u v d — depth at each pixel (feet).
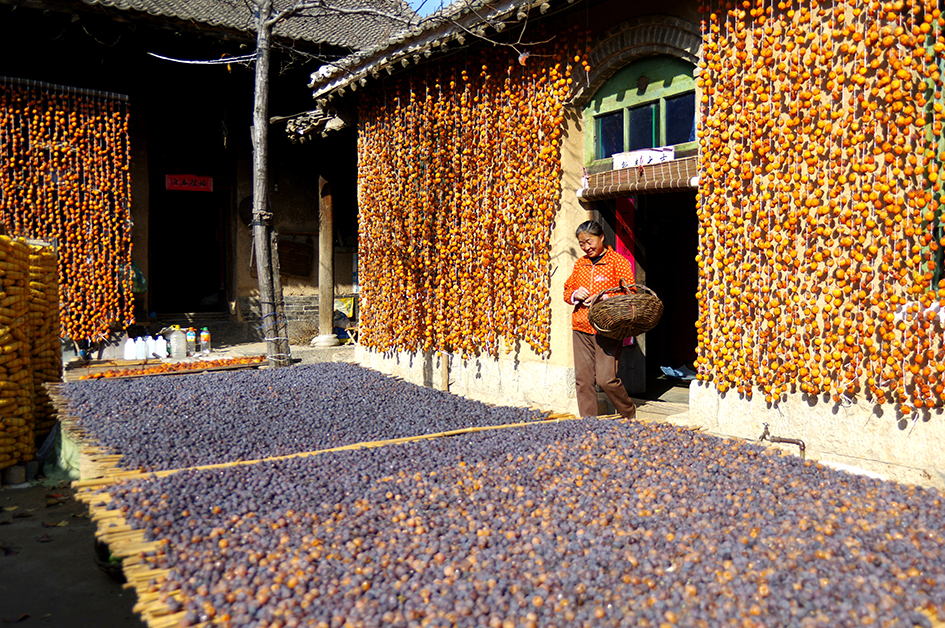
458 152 25.58
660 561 9.07
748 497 11.57
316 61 40.47
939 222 13.91
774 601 7.89
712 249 17.71
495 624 7.55
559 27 21.67
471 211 25.02
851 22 14.76
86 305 33.94
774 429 16.57
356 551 9.62
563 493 11.97
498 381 24.56
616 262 18.31
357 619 7.70
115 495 11.76
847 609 7.68
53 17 32.22
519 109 22.82
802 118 15.65
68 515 16.55
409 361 28.91
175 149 41.98
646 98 19.81
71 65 36.42
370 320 31.58
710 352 17.93
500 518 10.83
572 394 21.83
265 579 8.73
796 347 15.97
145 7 34.68
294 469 13.52
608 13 20.29
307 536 10.14
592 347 18.69
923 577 8.46
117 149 35.55
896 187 14.24
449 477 13.04
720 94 17.15
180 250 45.93
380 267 30.58
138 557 9.32
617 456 14.06
